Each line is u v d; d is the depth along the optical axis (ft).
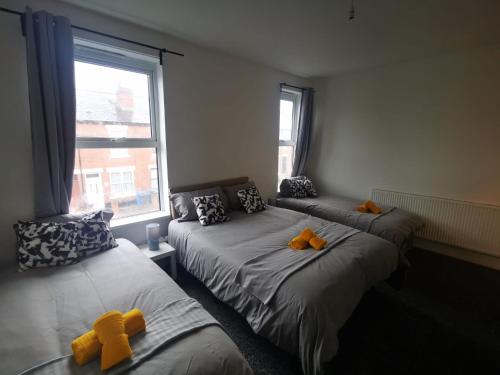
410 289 7.70
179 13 6.55
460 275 8.53
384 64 10.77
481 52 8.72
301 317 4.32
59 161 6.07
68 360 3.08
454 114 9.50
